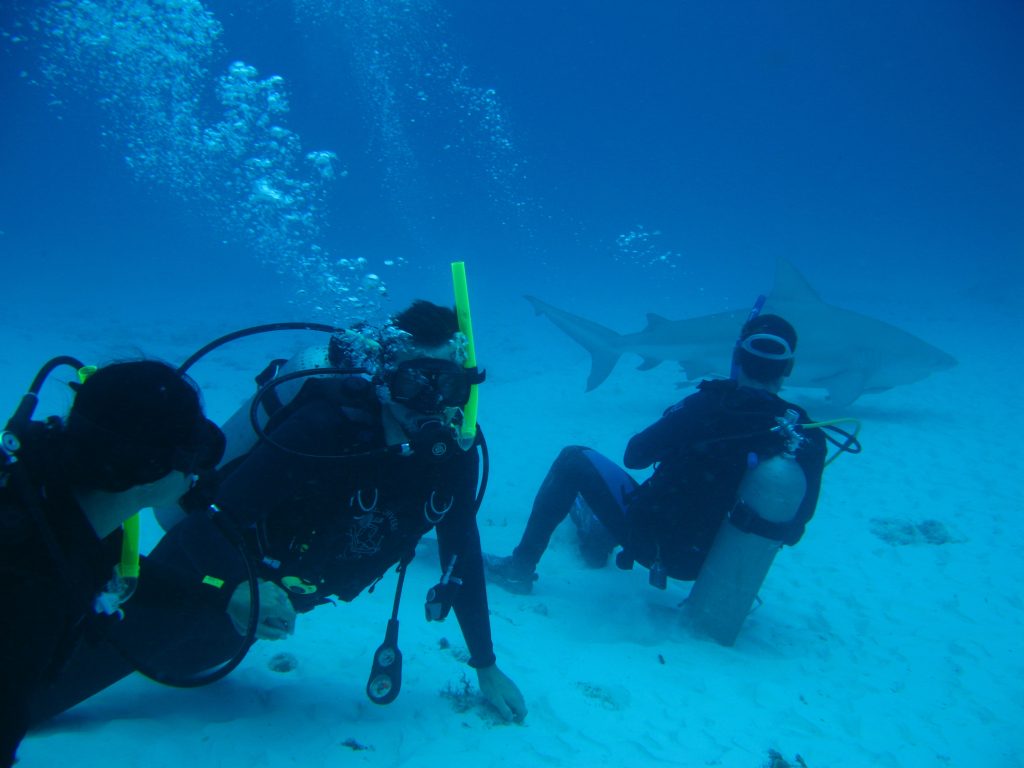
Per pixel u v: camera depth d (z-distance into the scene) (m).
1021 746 2.80
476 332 18.67
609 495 3.94
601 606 3.99
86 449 1.17
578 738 2.51
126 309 21.88
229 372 12.24
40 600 1.13
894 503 6.05
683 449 3.43
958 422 8.74
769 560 3.34
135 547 1.45
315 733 2.31
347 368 2.06
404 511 2.16
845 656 3.55
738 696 3.02
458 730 2.43
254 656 2.87
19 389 9.00
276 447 1.88
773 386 3.35
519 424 8.92
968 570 4.75
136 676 2.59
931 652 3.62
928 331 17.94
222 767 2.04
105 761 2.00
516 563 4.08
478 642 2.51
